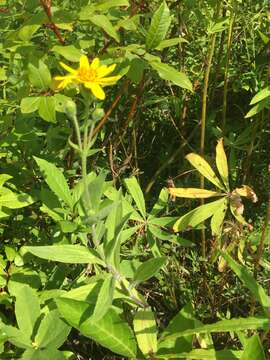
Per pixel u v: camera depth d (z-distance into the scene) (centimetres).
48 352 28
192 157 40
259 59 53
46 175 34
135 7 39
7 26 44
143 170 57
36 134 41
